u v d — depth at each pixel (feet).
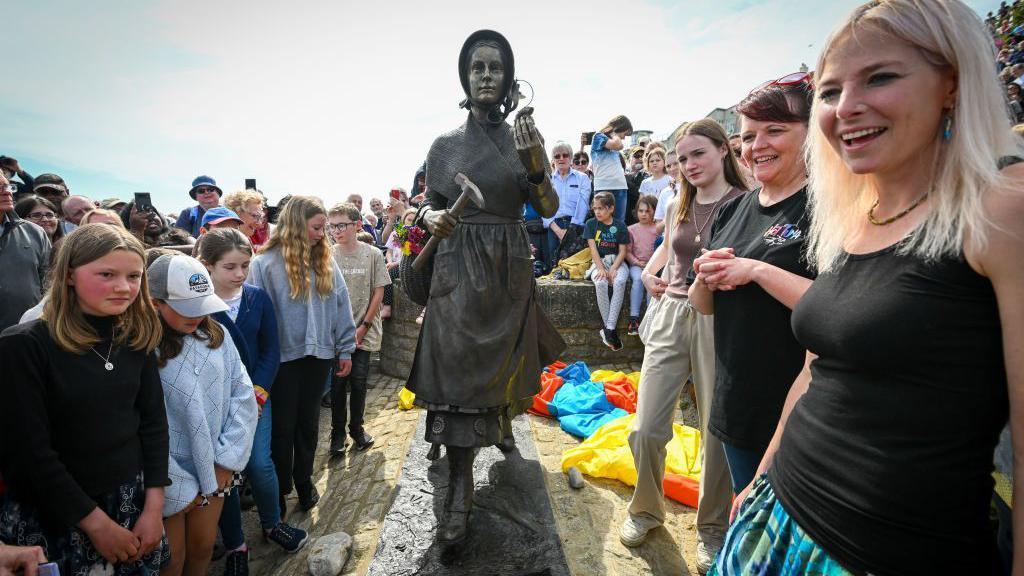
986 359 2.73
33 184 17.07
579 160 23.11
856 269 3.37
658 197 18.71
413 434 11.68
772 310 5.28
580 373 14.84
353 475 11.05
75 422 5.08
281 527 8.77
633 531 7.88
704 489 7.49
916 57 2.91
